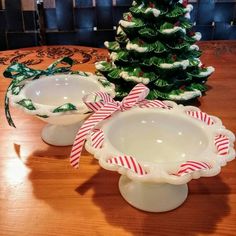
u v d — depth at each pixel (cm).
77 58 103
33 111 50
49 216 43
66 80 64
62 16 128
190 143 46
